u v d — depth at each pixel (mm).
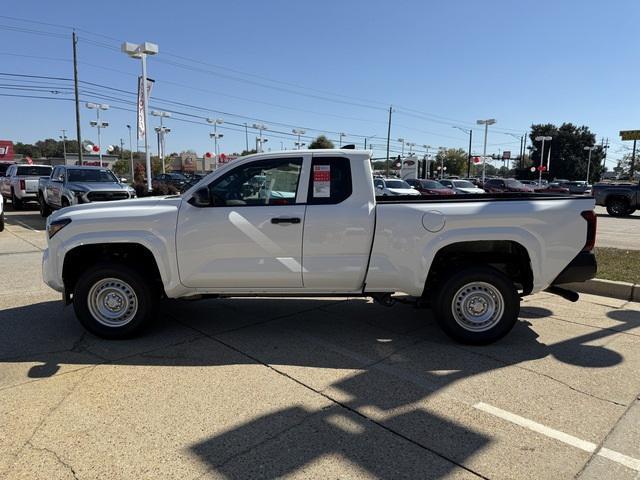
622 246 11922
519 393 3881
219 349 4824
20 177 20344
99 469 2869
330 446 3127
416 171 54250
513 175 106812
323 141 74812
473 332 4891
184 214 4867
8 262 9414
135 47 18594
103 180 16578
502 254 4992
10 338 5082
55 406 3621
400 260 4793
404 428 3352
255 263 4840
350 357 4633
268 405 3664
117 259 5117
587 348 4863
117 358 4570
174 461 2955
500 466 2932
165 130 55281
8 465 2898
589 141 89938
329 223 4773
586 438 3238
